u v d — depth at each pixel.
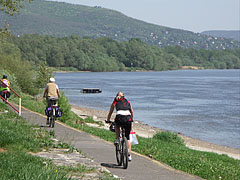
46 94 27.83
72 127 30.03
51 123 27.61
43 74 86.44
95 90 130.88
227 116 74.25
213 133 55.12
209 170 17.64
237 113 78.81
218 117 72.62
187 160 19.84
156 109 84.31
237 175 17.94
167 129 57.62
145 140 31.19
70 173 13.14
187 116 73.44
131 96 118.69
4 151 15.22
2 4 33.06
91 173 13.73
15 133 18.66
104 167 15.39
